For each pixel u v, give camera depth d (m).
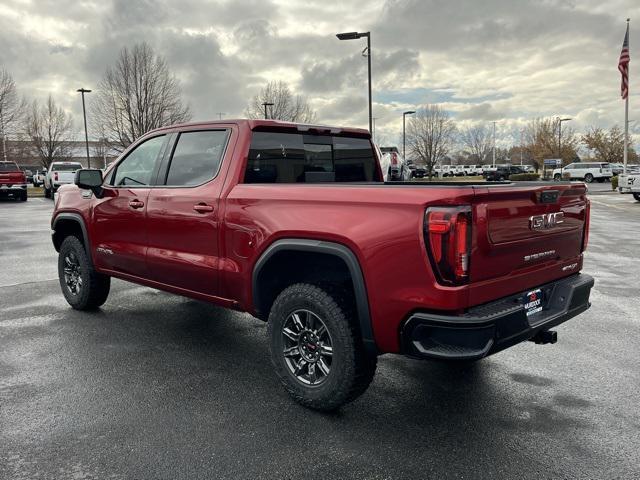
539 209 3.33
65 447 3.07
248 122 4.08
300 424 3.36
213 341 4.94
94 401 3.66
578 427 3.32
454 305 2.85
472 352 2.83
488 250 2.96
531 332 3.21
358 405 3.64
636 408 3.59
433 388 3.93
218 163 4.14
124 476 2.79
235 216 3.86
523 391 3.87
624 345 4.84
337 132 4.80
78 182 4.95
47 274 7.97
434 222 2.84
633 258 9.40
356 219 3.16
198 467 2.88
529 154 85.38
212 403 3.65
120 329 5.26
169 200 4.41
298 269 3.86
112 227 5.10
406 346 3.03
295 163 4.45
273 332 3.66
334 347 3.33
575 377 4.12
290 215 3.50
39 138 55.84
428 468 2.88
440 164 71.69
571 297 3.56
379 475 2.81
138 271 4.88
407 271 2.95
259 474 2.82
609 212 18.80
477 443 3.13
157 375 4.12
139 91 36.66
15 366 4.27
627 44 29.75
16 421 3.37
